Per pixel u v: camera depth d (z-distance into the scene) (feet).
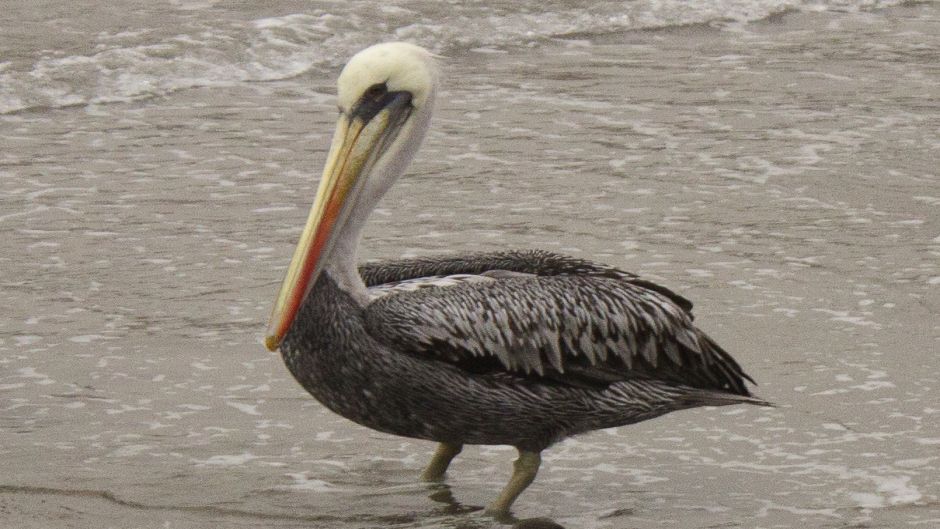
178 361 38.32
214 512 31.45
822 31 72.84
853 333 40.37
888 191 51.49
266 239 46.44
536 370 30.63
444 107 59.16
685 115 59.11
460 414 30.68
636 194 50.62
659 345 31.68
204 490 32.30
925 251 46.44
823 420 35.76
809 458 34.12
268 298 42.37
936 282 44.04
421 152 54.03
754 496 32.45
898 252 46.26
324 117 58.65
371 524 31.22
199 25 66.54
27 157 52.85
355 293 30.09
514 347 30.37
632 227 47.75
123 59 62.08
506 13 71.61
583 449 34.76
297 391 37.24
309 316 29.78
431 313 29.84
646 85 63.21
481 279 31.42
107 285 42.75
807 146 55.72
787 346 39.42
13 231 46.19
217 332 40.11
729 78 64.39
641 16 73.26
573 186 51.24
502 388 30.58
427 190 50.39
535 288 30.89
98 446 33.99
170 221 47.55
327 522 31.24
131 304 41.57
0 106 57.88
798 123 58.29
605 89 62.49
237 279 43.47
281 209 48.96
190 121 57.47
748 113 59.47
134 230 46.75
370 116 30.99
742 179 52.21
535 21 71.41
